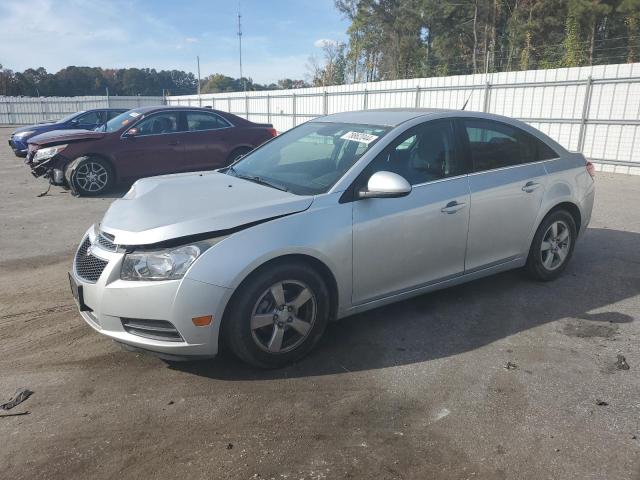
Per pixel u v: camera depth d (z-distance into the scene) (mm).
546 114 14195
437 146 4125
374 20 48531
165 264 3070
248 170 4395
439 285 4145
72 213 8336
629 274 5234
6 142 22719
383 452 2652
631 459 2598
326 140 4211
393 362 3545
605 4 26531
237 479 2469
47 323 4191
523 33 33219
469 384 3273
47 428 2854
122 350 3729
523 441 2732
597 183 11312
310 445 2707
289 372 3420
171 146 10203
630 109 12500
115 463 2580
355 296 3682
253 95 27156
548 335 3939
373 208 3645
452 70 41062
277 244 3227
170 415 2965
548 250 4895
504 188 4355
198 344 3123
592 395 3146
